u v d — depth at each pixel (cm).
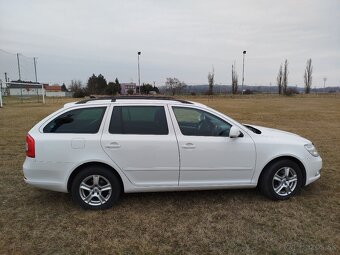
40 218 407
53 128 423
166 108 443
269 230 377
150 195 483
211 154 438
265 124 1468
